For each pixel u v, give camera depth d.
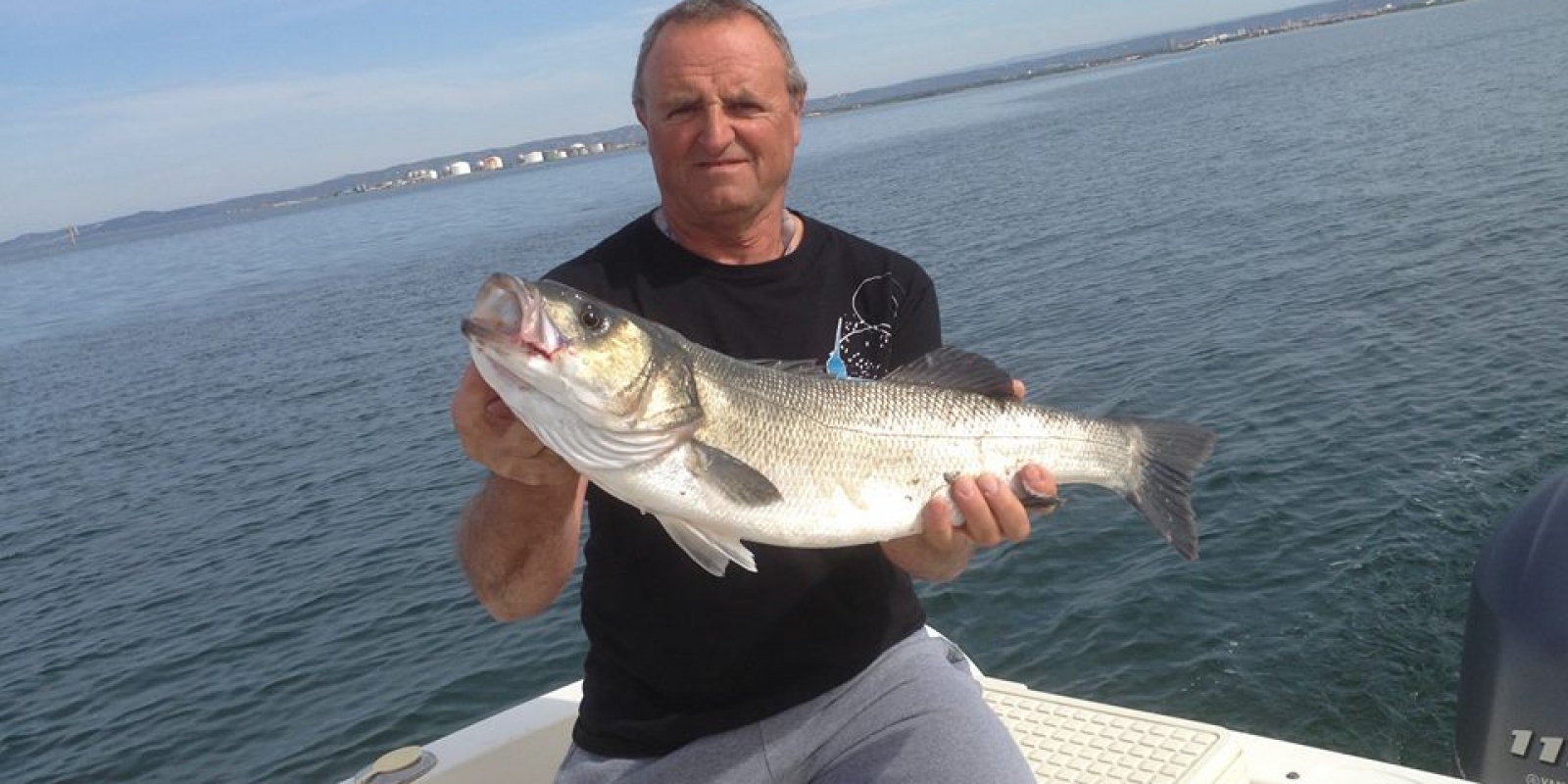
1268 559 9.04
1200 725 4.62
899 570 4.01
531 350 3.14
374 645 10.62
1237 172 36.75
